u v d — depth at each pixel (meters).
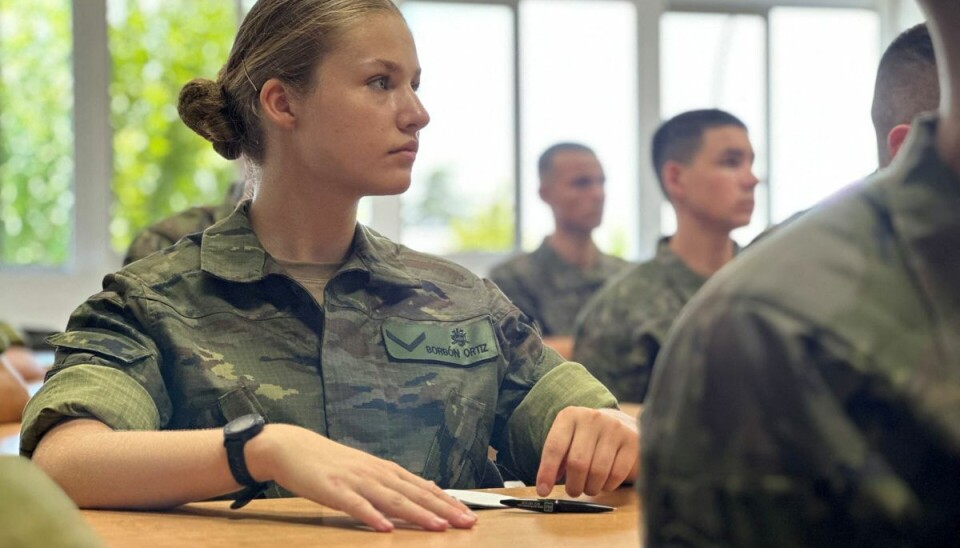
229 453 1.17
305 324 1.51
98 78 6.05
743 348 0.61
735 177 3.55
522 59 6.41
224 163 6.20
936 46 0.65
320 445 1.17
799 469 0.59
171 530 1.13
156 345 1.45
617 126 6.56
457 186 6.37
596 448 1.35
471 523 1.16
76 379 1.35
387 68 1.47
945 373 0.60
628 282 3.53
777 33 6.75
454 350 1.57
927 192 0.64
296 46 1.48
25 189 6.06
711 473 0.62
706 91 6.70
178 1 6.10
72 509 0.61
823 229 0.64
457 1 6.29
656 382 0.66
